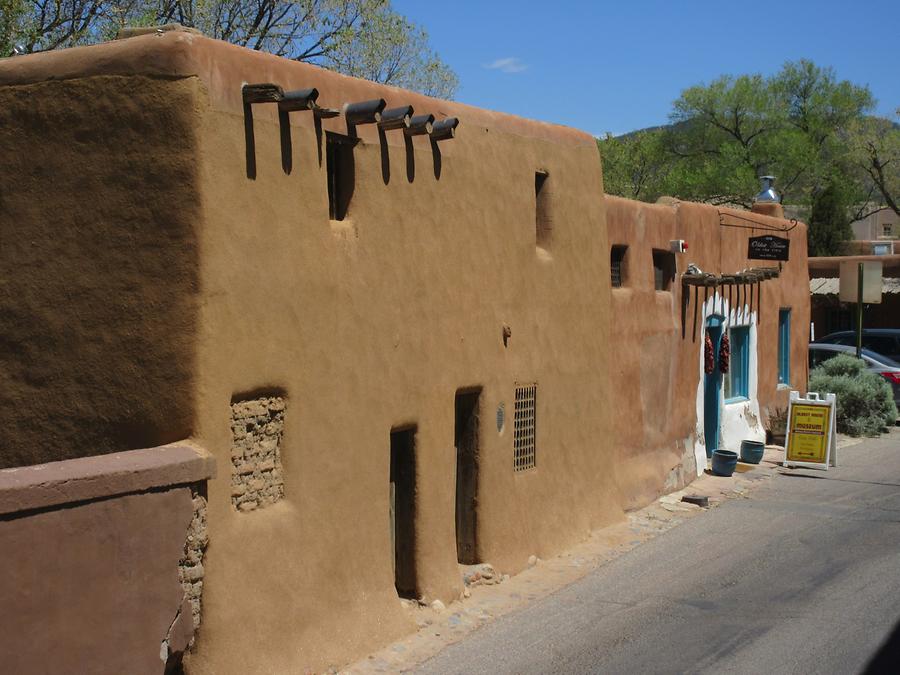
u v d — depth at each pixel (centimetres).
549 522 1201
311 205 817
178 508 673
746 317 1858
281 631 771
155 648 658
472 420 1076
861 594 1027
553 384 1211
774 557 1180
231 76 739
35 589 582
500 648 883
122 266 720
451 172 1009
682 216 1590
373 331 893
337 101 866
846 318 3105
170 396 705
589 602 1019
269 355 768
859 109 4806
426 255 970
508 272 1114
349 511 859
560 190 1226
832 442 1773
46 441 745
